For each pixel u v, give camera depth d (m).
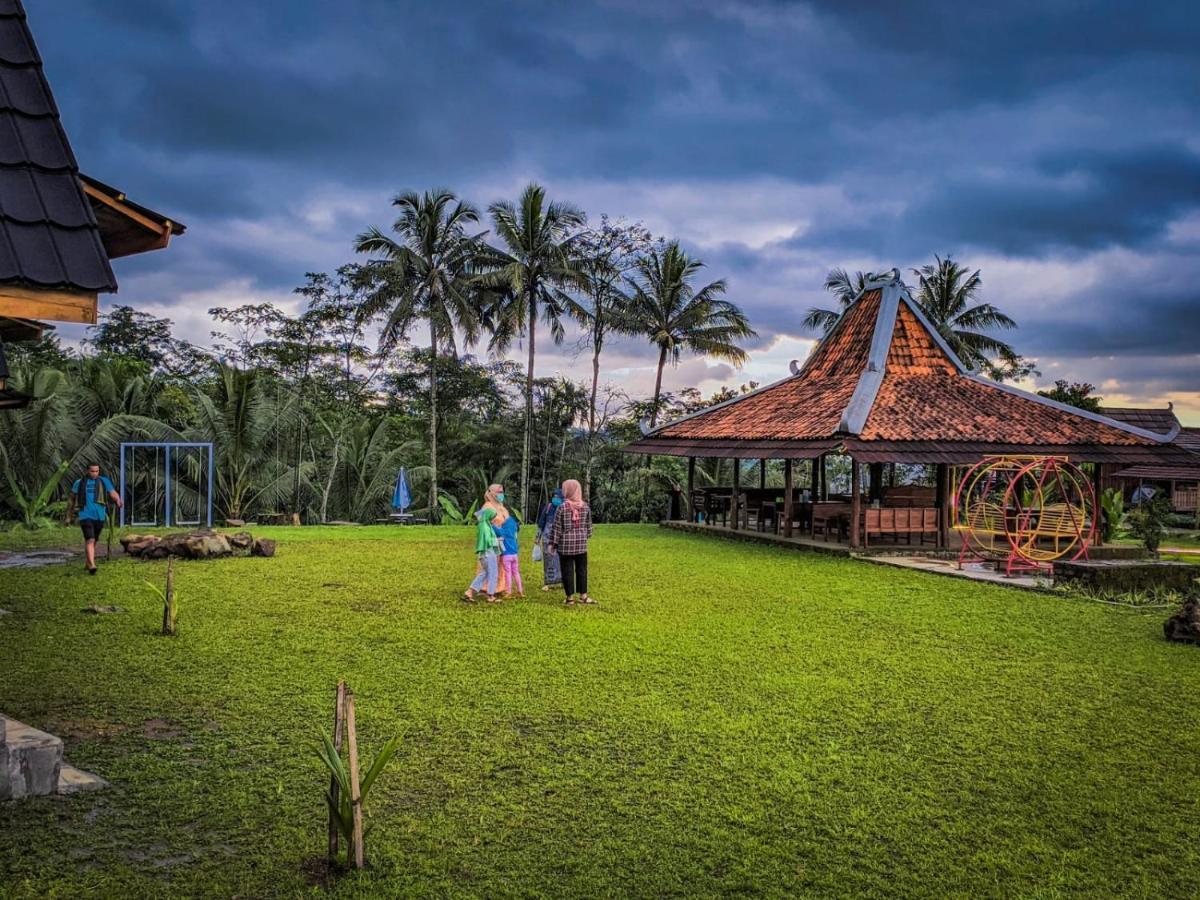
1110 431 21.59
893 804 5.57
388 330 34.81
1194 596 10.85
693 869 4.70
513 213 37.97
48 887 4.33
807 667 8.93
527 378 38.59
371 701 7.53
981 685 8.37
